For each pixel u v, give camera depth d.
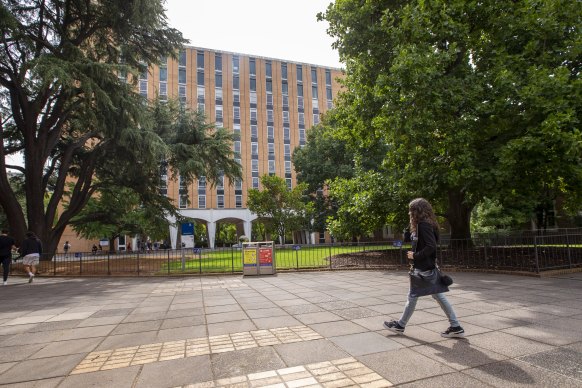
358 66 14.84
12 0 17.25
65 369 3.79
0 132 17.47
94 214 27.36
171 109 24.55
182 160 21.84
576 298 6.31
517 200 12.54
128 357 4.11
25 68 14.00
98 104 15.91
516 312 5.43
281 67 59.09
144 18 18.08
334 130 18.16
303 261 15.86
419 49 10.96
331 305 6.57
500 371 3.28
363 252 14.55
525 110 10.53
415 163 12.70
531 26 10.77
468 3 11.19
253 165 54.72
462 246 12.27
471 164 10.73
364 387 3.07
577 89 9.72
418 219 4.44
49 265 15.71
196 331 5.12
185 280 11.84
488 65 11.96
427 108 10.81
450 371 3.33
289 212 34.03
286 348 4.19
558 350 3.76
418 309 5.89
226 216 49.53
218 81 54.84
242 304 7.05
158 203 24.34
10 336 5.23
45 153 19.30
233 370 3.58
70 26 20.14
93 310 7.04
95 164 22.20
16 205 18.00
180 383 3.32
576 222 26.77
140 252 14.95
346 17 14.27
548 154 9.95
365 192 14.98
